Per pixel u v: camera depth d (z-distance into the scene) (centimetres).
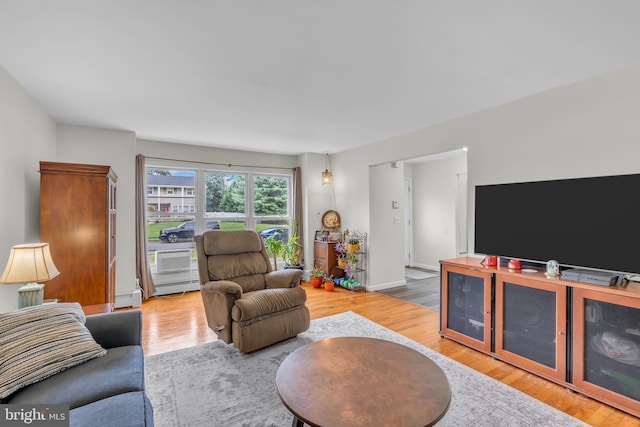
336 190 560
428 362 171
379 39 193
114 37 189
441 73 240
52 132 350
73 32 183
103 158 389
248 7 161
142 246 437
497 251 285
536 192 259
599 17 171
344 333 316
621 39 193
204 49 204
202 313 378
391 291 486
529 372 241
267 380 228
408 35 189
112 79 248
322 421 122
